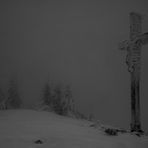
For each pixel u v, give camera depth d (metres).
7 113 17.62
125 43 10.56
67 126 9.93
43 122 11.38
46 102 27.50
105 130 8.54
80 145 6.36
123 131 9.13
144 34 9.96
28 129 8.60
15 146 6.09
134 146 6.70
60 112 25.92
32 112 19.09
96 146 6.36
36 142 6.48
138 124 9.83
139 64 10.26
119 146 6.57
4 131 8.12
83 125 11.23
